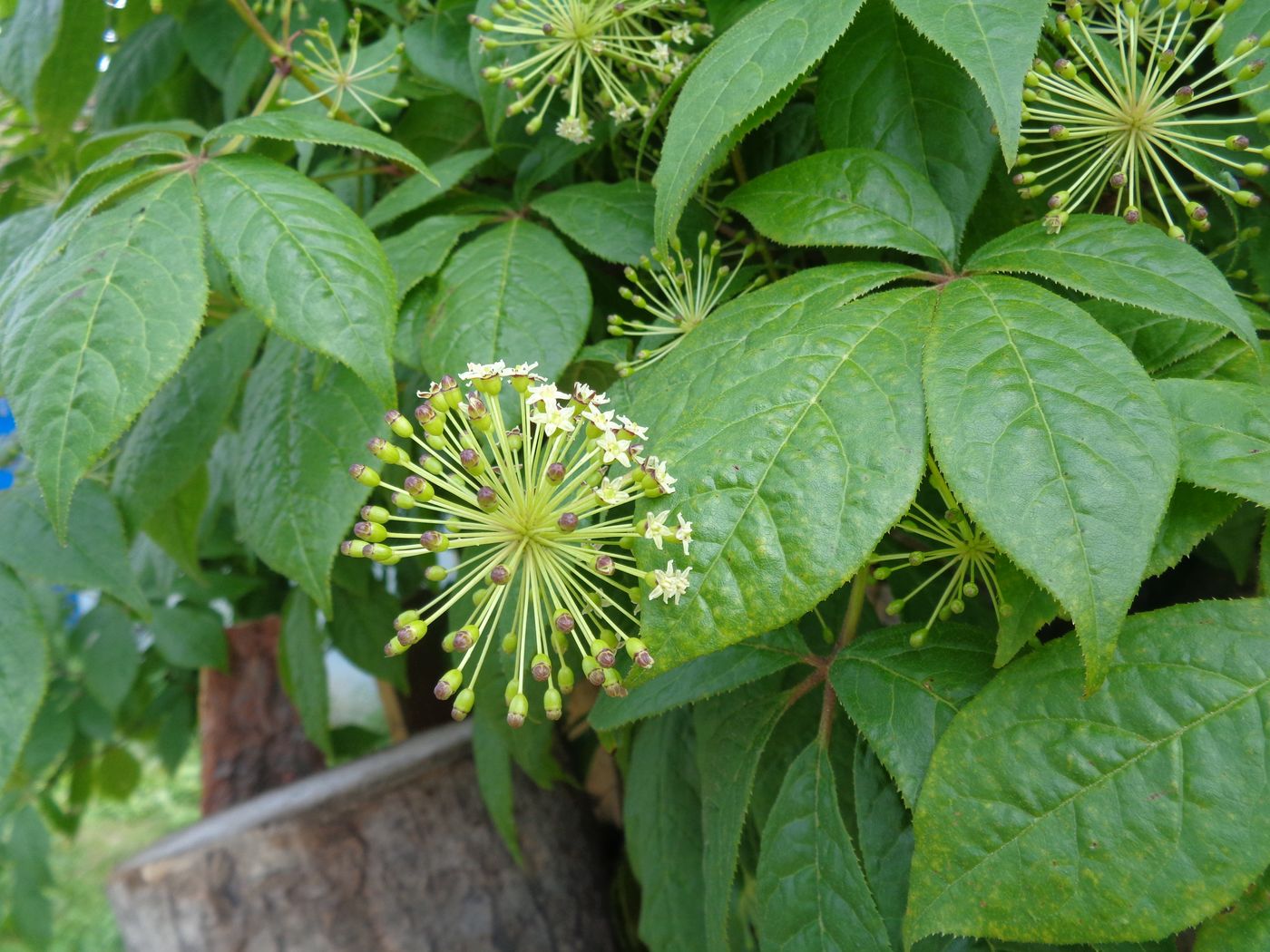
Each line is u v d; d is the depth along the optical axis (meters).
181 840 0.68
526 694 0.43
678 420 0.25
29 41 0.48
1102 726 0.23
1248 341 0.24
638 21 0.38
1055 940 0.23
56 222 0.32
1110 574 0.21
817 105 0.34
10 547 0.37
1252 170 0.29
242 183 0.30
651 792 0.45
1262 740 0.22
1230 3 0.28
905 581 0.38
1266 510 0.24
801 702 0.37
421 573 0.65
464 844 0.66
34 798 0.85
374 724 1.17
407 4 0.48
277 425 0.36
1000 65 0.25
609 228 0.36
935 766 0.25
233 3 0.38
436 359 0.33
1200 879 0.22
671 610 0.23
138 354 0.27
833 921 0.27
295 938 0.64
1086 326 0.23
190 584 0.73
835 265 0.28
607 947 0.69
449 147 0.46
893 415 0.23
